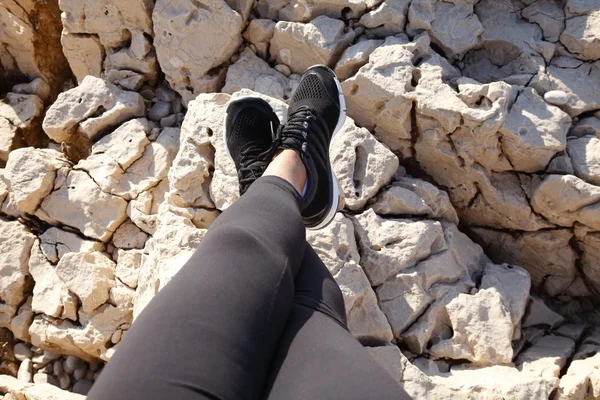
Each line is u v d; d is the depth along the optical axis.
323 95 0.92
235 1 1.15
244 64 1.18
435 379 0.89
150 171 1.14
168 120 1.22
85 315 1.04
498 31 1.11
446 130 1.03
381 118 1.08
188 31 1.14
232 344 0.46
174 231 0.96
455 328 0.94
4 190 1.17
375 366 0.49
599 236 1.03
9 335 1.11
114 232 1.12
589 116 1.05
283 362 0.50
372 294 0.93
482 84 1.03
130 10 1.19
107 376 0.43
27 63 1.40
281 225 0.59
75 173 1.14
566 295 1.14
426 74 1.04
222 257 0.52
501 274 1.03
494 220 1.10
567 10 1.08
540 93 1.05
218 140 1.02
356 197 1.00
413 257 0.98
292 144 0.79
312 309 0.59
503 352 0.92
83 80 1.22
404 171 1.11
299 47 1.13
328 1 1.11
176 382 0.42
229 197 0.99
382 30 1.12
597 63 1.06
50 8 1.37
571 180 0.98
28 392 0.94
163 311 0.46
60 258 1.10
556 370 0.92
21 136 1.33
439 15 1.10
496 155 1.03
